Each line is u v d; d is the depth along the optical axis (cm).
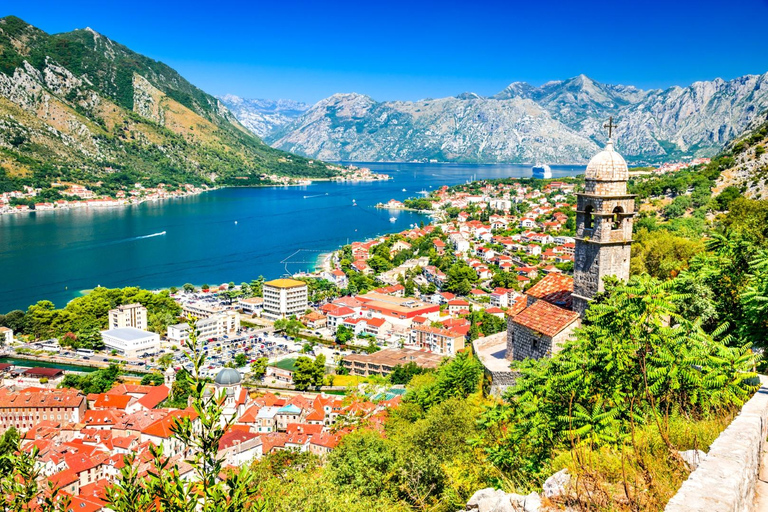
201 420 2027
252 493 2125
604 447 2130
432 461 4047
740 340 3159
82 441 11000
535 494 1847
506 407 3228
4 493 2644
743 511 1267
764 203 11388
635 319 2425
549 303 5578
